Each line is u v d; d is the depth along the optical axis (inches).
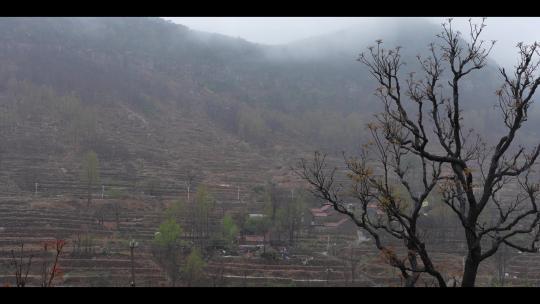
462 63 561.0
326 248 3083.2
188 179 4697.3
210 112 7819.9
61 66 7662.4
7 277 2233.0
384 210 618.8
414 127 576.1
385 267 2694.4
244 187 4603.8
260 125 6939.0
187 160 5492.1
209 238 2982.3
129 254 2691.9
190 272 2372.0
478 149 741.9
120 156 5167.3
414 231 585.0
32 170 4313.5
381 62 613.6
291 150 6309.1
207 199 3312.0
